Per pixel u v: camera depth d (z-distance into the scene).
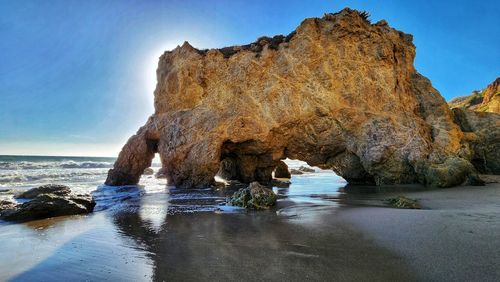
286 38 23.81
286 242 7.43
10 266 6.30
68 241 8.11
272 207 12.97
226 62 24.84
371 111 21.25
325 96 21.77
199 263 6.17
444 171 17.17
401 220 8.96
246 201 13.29
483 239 6.64
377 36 22.44
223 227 9.40
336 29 22.12
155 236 8.48
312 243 7.24
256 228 9.14
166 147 25.31
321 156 24.12
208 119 23.89
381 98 21.44
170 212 12.35
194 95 25.36
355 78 21.70
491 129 21.70
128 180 26.09
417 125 20.28
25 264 6.41
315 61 22.05
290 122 22.38
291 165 75.56
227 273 5.57
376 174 21.34
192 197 17.25
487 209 10.17
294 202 14.27
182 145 24.16
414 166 19.27
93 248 7.44
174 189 21.95
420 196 14.03
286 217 10.74
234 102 23.66
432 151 19.11
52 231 9.26
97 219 11.05
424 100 22.44
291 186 23.20
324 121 22.08
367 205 12.84
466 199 12.52
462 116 23.20
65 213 11.87
